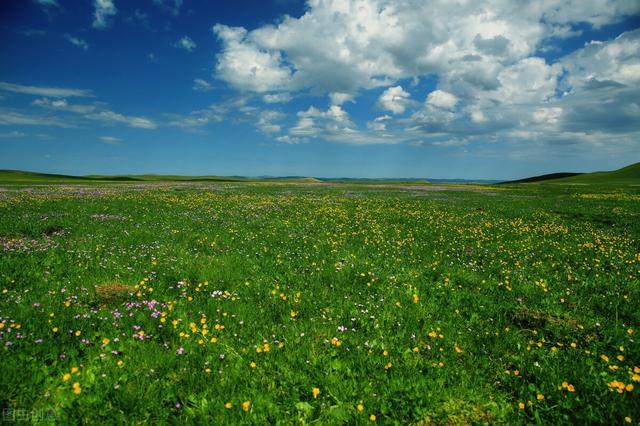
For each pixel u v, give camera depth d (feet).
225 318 21.06
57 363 15.56
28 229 42.63
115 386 13.89
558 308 23.89
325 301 24.48
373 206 85.15
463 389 14.90
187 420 12.90
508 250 41.70
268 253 36.86
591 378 15.88
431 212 76.02
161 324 19.79
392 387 15.06
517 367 17.03
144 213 61.41
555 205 96.17
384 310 23.13
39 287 23.88
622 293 27.02
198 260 32.35
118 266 28.91
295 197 104.83
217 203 80.69
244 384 14.94
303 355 17.46
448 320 22.16
